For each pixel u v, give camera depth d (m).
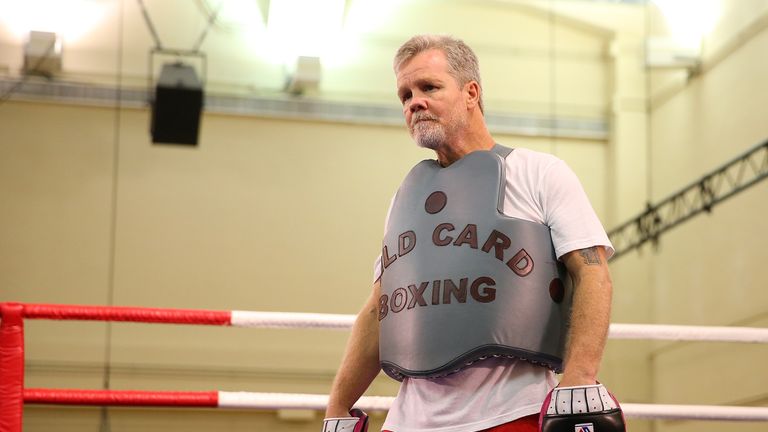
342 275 12.32
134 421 11.46
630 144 12.84
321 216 12.41
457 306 1.98
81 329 11.68
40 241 11.77
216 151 12.32
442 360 1.97
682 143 11.90
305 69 12.12
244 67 12.45
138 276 11.88
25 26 11.88
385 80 12.79
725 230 10.51
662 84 12.55
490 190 2.07
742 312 10.07
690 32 11.66
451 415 1.98
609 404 1.87
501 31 13.20
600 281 1.98
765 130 9.98
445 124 2.15
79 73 12.05
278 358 12.05
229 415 11.71
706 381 10.77
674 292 11.56
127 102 12.12
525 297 1.97
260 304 12.07
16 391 3.08
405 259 2.09
